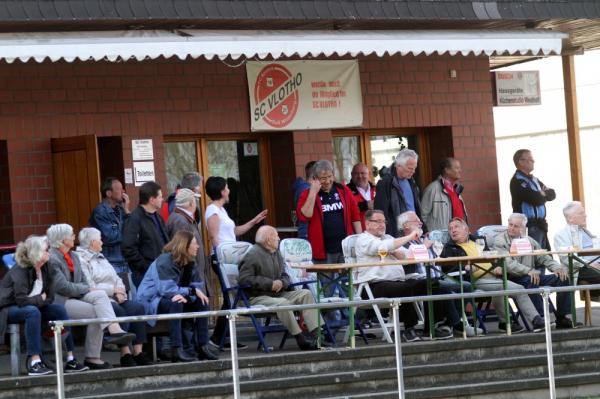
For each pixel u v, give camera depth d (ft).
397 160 64.90
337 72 71.31
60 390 43.34
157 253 55.47
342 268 54.65
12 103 63.16
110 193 59.88
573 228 63.77
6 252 61.36
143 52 57.31
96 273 52.80
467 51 64.75
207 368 50.80
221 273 56.49
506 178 122.62
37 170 63.46
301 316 58.13
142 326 52.21
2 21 55.88
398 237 62.34
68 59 55.77
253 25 64.39
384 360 53.98
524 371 55.21
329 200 62.34
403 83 73.51
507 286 58.54
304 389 51.24
